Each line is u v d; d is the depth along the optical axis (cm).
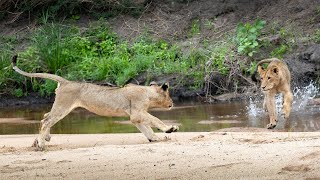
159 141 1141
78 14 2494
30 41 2369
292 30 2227
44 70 2175
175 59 2180
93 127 1494
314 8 2323
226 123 1463
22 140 1248
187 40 2289
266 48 2148
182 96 2016
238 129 1323
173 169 853
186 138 1168
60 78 1134
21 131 1491
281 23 2292
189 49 2203
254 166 848
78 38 2316
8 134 1438
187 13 2422
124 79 2081
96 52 2291
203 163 880
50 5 2509
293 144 984
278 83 1370
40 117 1742
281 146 971
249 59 2081
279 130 1304
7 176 856
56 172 868
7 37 2392
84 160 937
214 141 1088
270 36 2206
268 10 2375
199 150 975
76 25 2436
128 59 2195
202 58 2122
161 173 835
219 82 2030
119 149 1017
